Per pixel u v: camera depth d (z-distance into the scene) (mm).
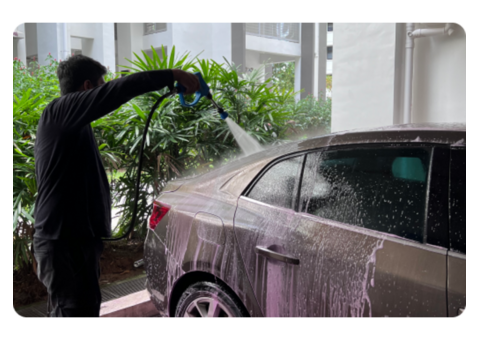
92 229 2041
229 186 2355
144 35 17688
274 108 5195
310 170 2041
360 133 1961
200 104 4676
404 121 5145
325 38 19688
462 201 1535
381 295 1603
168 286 2477
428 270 1518
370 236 1707
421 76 5188
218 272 2166
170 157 4488
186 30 16016
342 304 1708
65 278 1958
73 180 1956
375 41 5238
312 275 1812
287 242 1923
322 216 1902
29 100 3596
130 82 1830
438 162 1646
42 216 1943
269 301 1961
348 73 5547
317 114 11047
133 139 4195
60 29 13578
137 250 4488
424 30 4859
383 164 1808
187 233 2367
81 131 2012
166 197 2666
